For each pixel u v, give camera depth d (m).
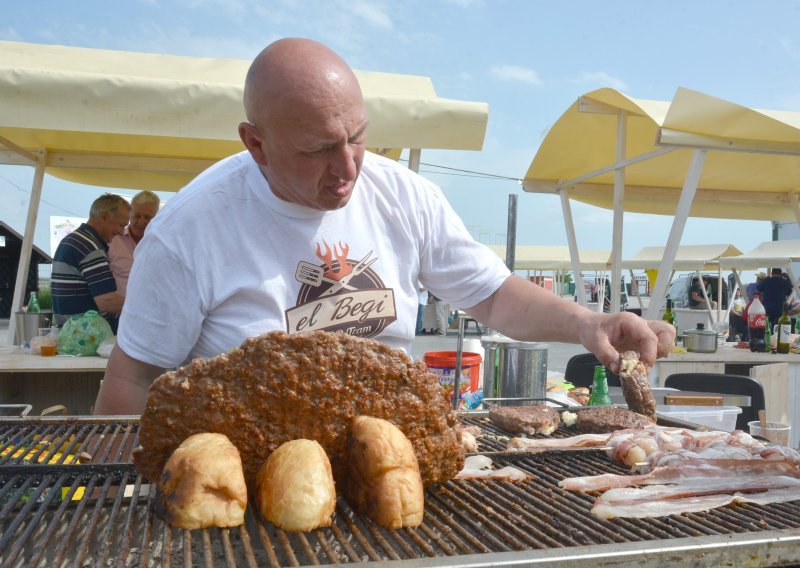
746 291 16.14
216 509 1.09
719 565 1.05
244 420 1.26
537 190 7.38
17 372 5.05
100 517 1.29
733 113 4.73
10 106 3.62
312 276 1.89
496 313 2.25
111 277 5.12
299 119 1.49
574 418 2.17
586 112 5.84
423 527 1.16
